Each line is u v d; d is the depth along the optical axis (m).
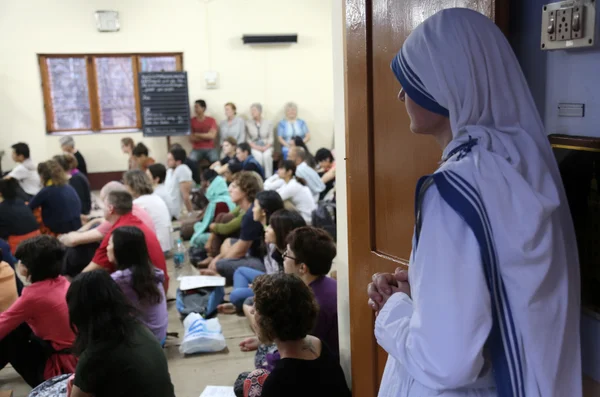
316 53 9.61
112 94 9.17
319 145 9.88
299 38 9.52
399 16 1.58
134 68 9.16
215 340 3.46
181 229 5.97
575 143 1.20
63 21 8.77
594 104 1.19
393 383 1.17
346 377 2.35
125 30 8.98
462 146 1.02
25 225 4.99
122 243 3.13
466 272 0.94
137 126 9.35
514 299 0.95
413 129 1.14
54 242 2.90
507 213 0.95
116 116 9.26
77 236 4.29
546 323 0.96
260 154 9.16
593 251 1.19
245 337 3.68
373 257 1.81
